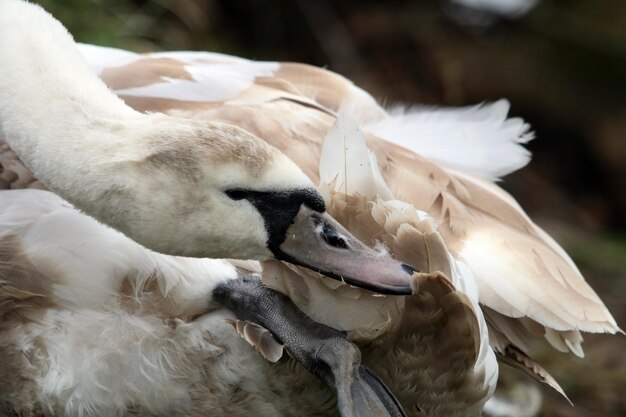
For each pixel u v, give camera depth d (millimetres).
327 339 5641
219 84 6988
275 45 14789
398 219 5664
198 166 5332
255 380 5918
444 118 7621
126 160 5383
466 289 5922
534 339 6844
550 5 17391
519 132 7590
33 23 6004
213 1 14086
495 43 17016
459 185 6668
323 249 5484
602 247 13758
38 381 5863
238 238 5430
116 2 11992
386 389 5637
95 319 5820
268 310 5746
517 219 6781
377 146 6625
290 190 5438
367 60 15875
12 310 5844
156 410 5949
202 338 5855
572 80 16969
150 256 5844
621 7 17562
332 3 15734
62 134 5551
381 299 5668
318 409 6090
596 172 16859
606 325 6520
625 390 9953
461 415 6211
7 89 5738
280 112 6664
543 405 9656
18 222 5949
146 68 7113
